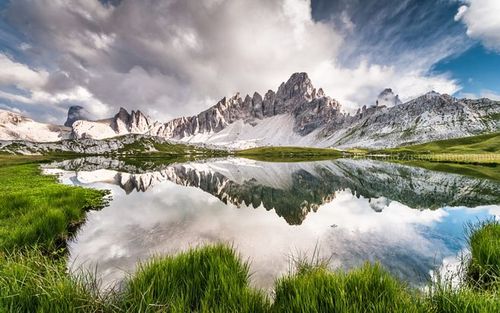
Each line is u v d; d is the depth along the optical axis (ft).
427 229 51.52
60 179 143.64
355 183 138.31
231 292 17.47
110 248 40.22
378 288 17.31
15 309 14.30
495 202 77.82
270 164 354.33
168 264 21.47
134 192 104.73
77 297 15.99
